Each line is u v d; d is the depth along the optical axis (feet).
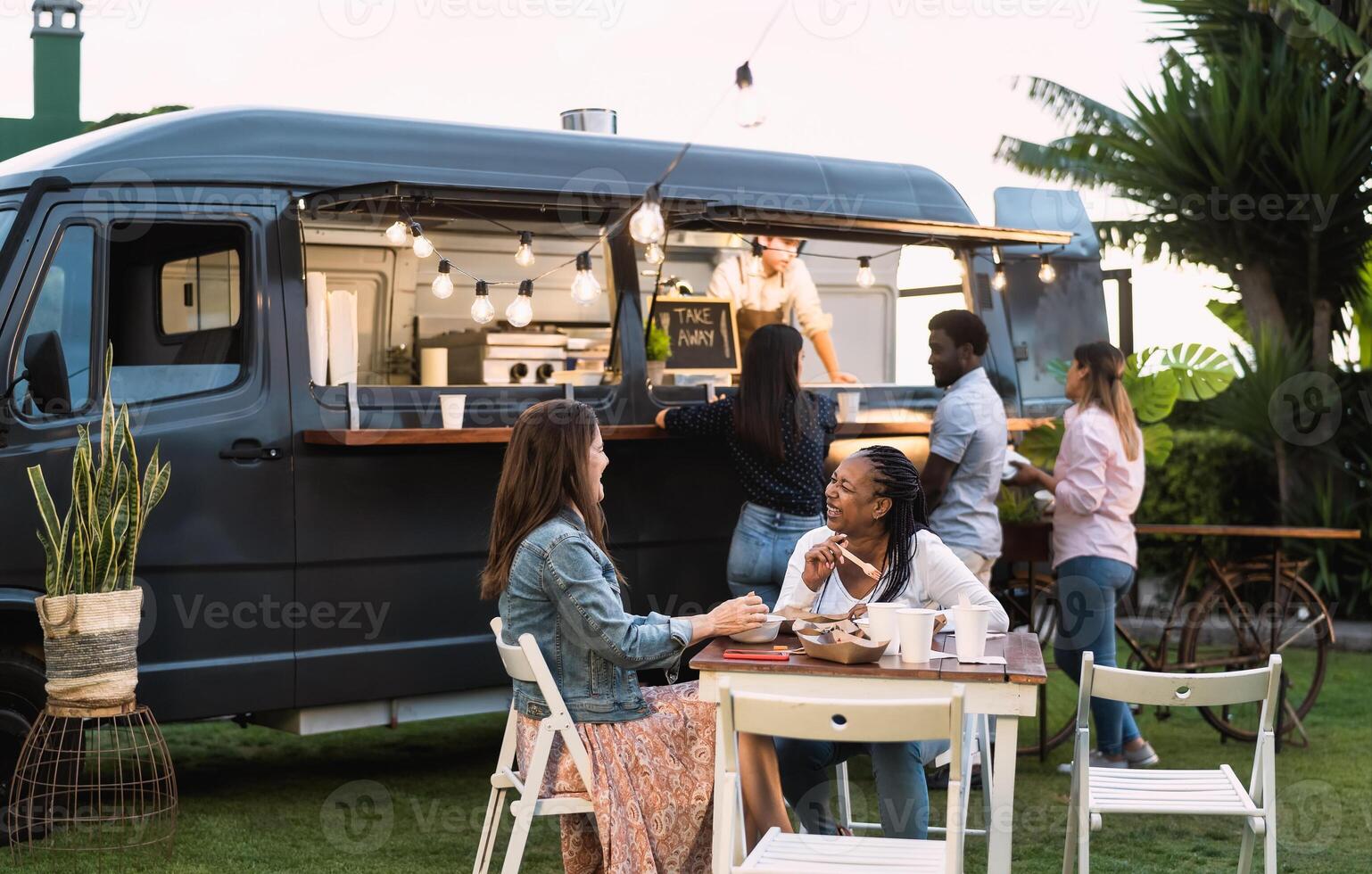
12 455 15.48
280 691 16.89
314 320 17.48
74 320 16.05
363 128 18.21
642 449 19.72
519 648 11.75
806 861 10.44
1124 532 19.29
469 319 22.08
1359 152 32.45
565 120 21.24
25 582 15.52
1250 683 12.04
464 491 18.35
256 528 16.80
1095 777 12.92
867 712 9.89
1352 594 33.19
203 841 15.92
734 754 10.27
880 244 23.73
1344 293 34.55
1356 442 33.60
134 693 15.03
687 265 23.76
